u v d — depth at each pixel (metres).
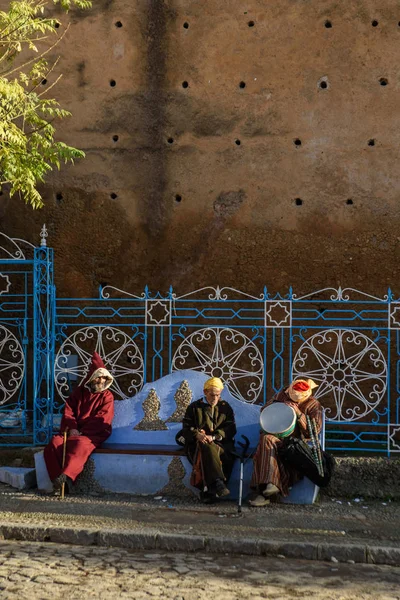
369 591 4.96
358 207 9.07
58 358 9.01
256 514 6.62
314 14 9.28
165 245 9.38
